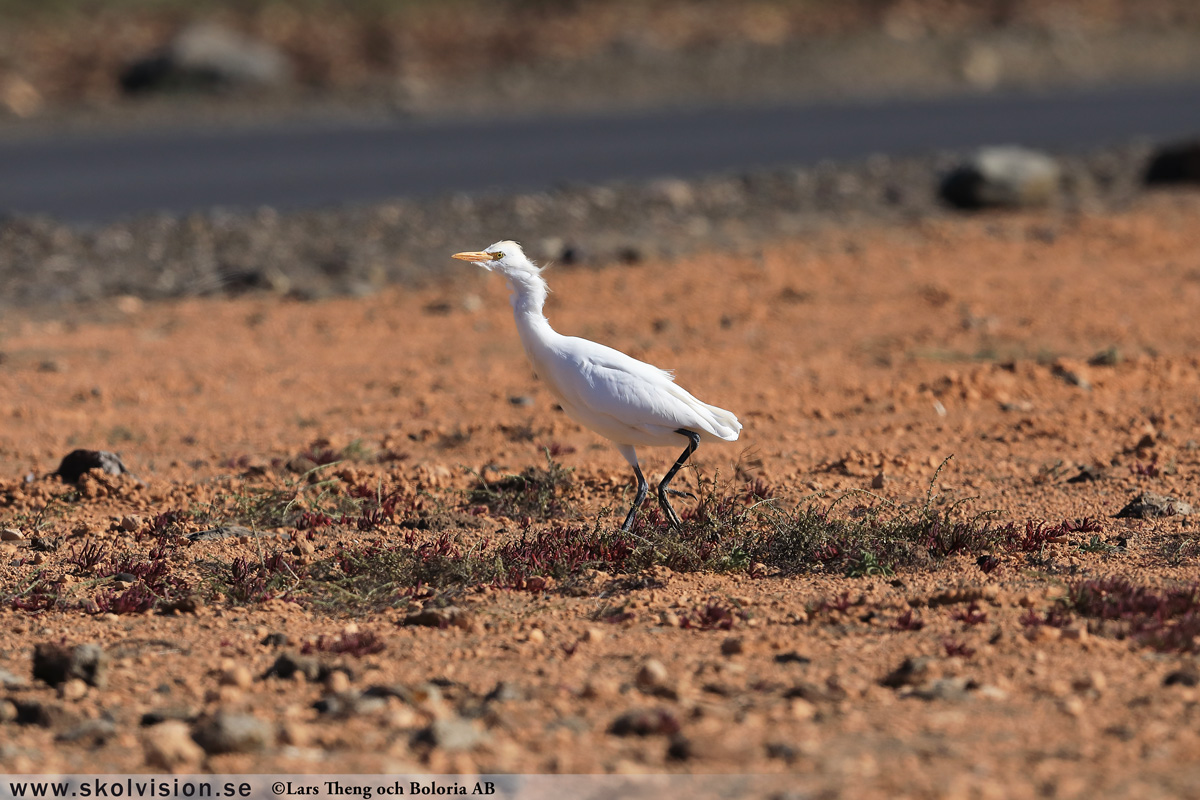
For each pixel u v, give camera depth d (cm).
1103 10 12712
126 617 1808
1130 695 1395
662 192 6059
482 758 1261
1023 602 1742
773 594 1839
